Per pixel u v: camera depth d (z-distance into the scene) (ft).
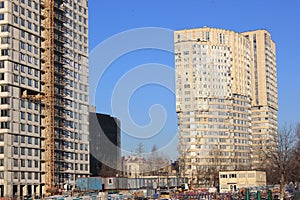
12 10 512.63
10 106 499.10
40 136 544.62
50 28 567.18
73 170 597.11
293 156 487.61
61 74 583.17
